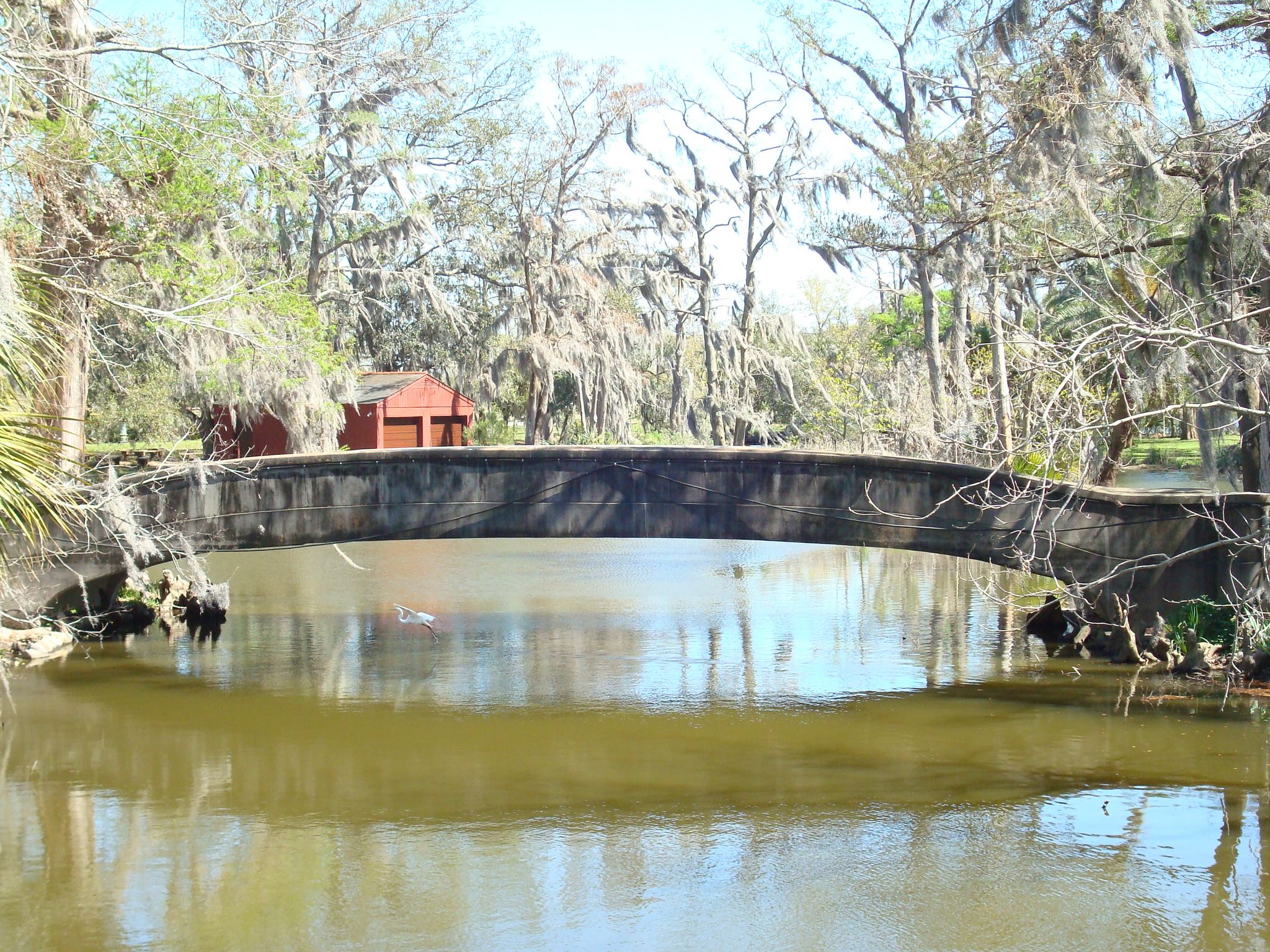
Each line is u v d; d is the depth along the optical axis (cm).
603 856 1005
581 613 2177
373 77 3262
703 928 867
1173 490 1756
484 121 4128
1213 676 1603
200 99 1794
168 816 1108
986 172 1791
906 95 3259
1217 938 841
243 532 1784
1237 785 1155
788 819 1087
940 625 2047
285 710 1480
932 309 3234
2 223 1478
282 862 995
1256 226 1487
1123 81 1584
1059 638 1906
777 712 1462
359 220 4028
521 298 4419
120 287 2098
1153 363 1583
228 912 894
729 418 4778
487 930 865
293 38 1994
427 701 1524
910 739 1333
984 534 1695
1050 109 1605
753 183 4566
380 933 860
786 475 1742
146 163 1783
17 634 1814
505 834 1057
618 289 4703
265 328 2208
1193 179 1711
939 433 2614
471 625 2048
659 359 4891
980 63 1889
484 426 4469
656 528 1764
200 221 2141
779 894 926
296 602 2302
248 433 3659
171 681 1630
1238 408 1366
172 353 2289
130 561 1670
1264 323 1702
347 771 1238
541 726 1399
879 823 1073
